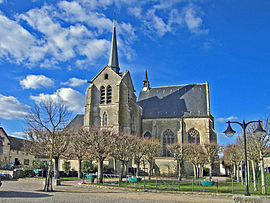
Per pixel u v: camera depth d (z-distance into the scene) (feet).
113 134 134.00
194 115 196.65
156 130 202.08
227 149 189.67
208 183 98.43
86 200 62.75
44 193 75.15
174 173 164.66
